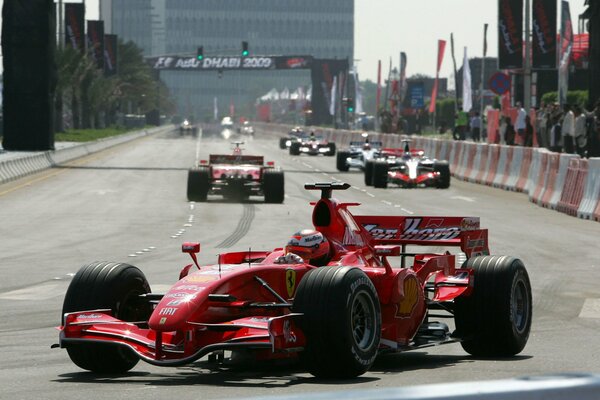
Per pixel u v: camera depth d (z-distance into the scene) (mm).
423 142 164250
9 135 160375
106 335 22547
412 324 25188
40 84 160000
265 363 24391
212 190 92312
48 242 61281
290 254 24422
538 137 127875
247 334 21859
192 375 23219
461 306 26781
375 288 23734
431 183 110375
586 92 181375
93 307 23547
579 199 79312
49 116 161125
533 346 28656
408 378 22719
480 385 9062
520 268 26922
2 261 52344
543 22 131875
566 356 26828
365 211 80812
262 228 69188
